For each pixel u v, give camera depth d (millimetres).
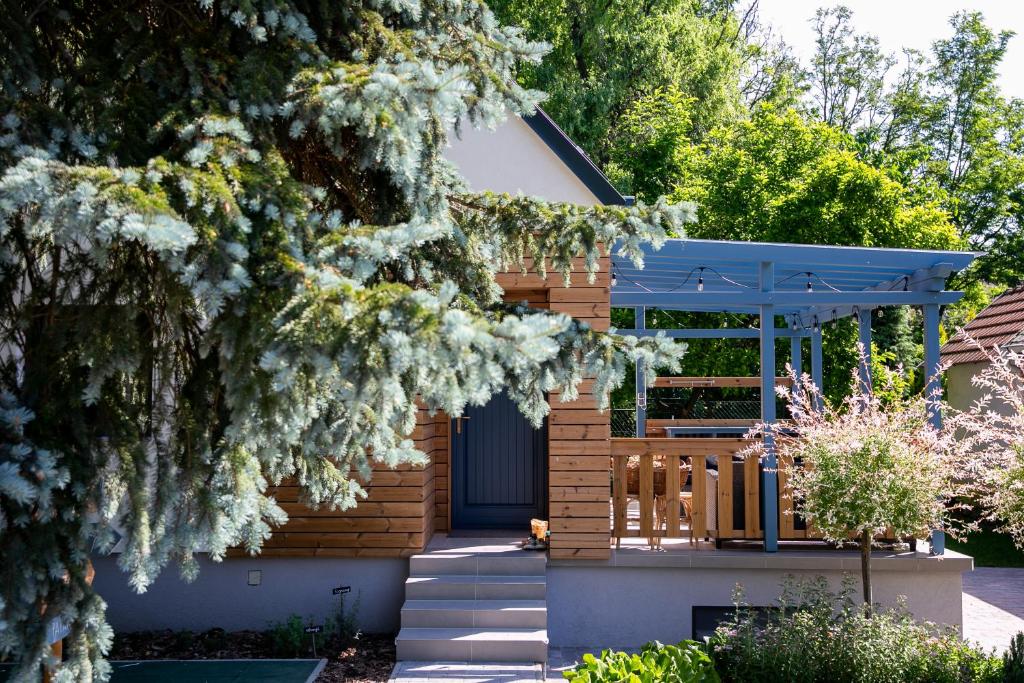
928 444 7906
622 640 9727
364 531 9719
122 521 4734
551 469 9828
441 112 4797
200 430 5051
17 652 4398
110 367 4656
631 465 12844
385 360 3648
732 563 9641
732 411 21562
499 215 6441
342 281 3945
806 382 8562
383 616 9758
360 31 5703
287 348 3793
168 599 9766
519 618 8820
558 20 23125
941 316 30766
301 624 9141
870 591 8273
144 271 4934
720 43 28109
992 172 30266
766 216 21406
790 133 23484
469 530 11211
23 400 4750
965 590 13633
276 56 5215
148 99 4969
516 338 3686
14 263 5191
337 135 5129
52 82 5109
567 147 10125
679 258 11094
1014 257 29453
